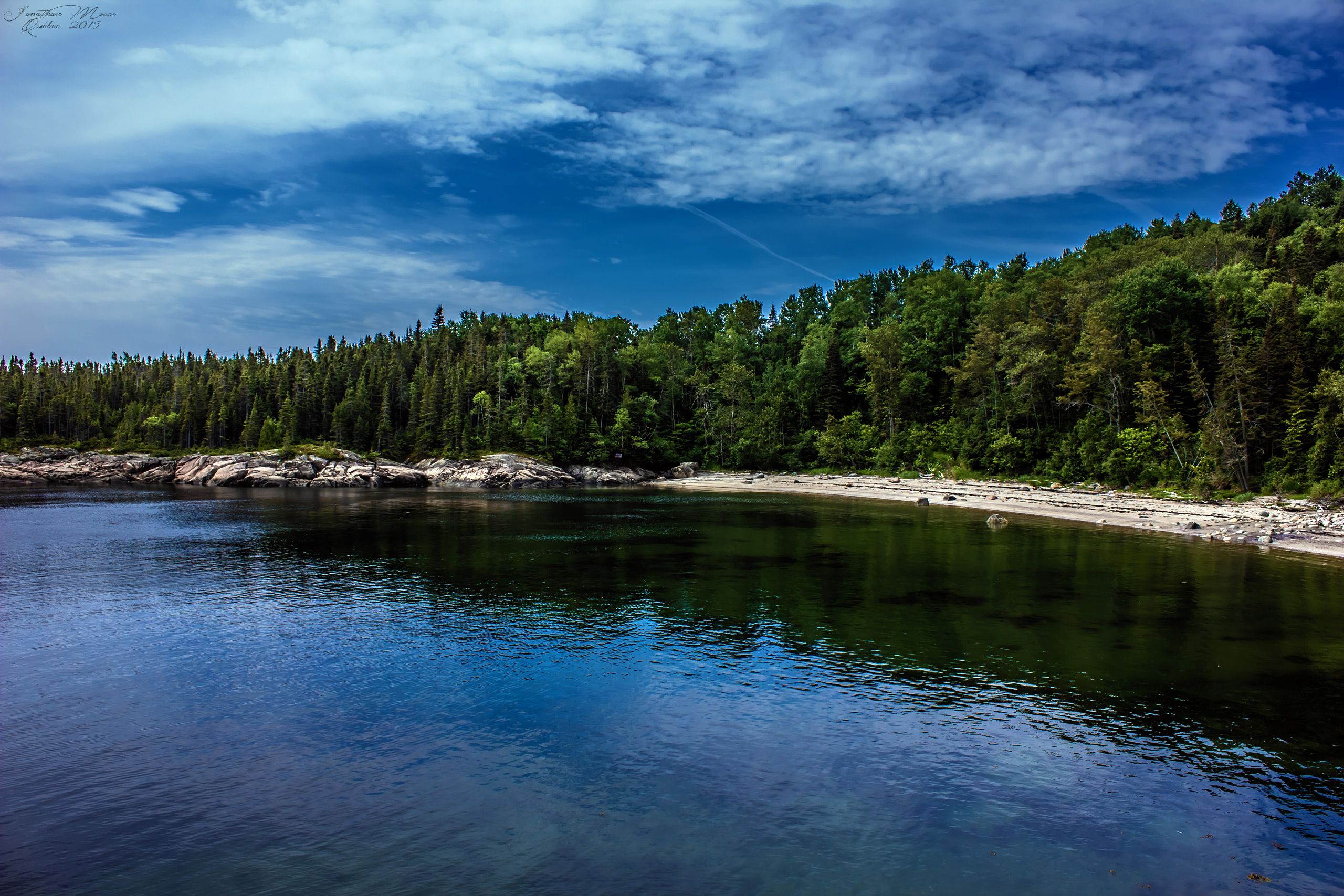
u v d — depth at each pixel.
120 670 21.75
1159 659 22.98
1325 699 19.59
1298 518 55.78
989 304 122.12
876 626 26.94
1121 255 109.62
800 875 11.47
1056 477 92.62
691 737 16.91
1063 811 13.74
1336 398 64.81
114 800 13.94
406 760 15.66
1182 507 67.50
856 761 15.73
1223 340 79.00
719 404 155.38
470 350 173.50
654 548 47.06
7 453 130.00
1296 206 134.62
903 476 115.69
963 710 18.77
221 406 149.75
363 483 122.50
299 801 13.86
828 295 185.12
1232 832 13.10
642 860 11.86
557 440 140.00
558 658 22.97
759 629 26.48
